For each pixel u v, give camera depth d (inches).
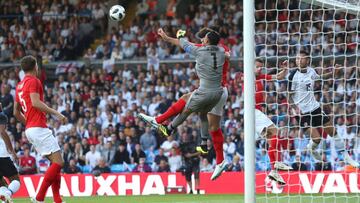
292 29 2659.9
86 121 2452.0
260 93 1450.5
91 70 2746.1
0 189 1334.9
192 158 2076.8
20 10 3009.4
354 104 2289.6
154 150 2288.4
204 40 1173.1
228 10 2856.8
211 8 2881.4
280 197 1619.1
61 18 2987.2
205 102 1173.1
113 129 2333.9
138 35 2839.6
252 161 1061.1
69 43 2883.9
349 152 2095.2
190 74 2571.4
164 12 3058.6
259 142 2065.7
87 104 2529.5
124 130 2327.8
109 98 2536.9
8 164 1348.4
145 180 2121.1
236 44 2728.8
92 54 2864.2
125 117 2388.0
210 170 2133.4
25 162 2261.3
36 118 1211.9
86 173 2225.6
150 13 3056.1
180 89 2508.6
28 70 1215.6
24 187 2124.8
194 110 1188.5
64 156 2268.7
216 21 2824.8
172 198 1859.0
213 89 1168.8
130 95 2534.5
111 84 2608.3
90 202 1801.2
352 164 1732.3
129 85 2566.4
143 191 2117.4
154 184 2117.4
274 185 1829.5
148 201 1760.6
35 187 2119.8
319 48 2544.3
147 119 1220.5
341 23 2581.2
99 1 3051.2
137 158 2251.5
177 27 2832.2
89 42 2957.7
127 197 1968.5
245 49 1070.4
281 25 2691.9
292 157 2084.2
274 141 1475.1
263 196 1713.8
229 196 1910.7
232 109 2368.4
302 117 1585.9
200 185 2095.2
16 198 2032.5
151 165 2247.8
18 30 2938.0
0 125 1330.0
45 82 2785.4
